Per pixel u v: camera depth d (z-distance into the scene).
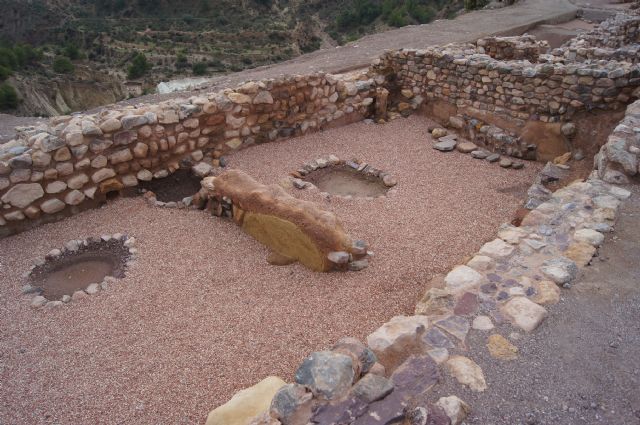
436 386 2.99
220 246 5.79
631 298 3.76
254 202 5.72
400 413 2.72
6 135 10.11
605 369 3.14
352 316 4.50
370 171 7.86
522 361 3.20
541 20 18.02
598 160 6.09
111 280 5.15
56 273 5.42
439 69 9.37
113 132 6.71
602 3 21.94
